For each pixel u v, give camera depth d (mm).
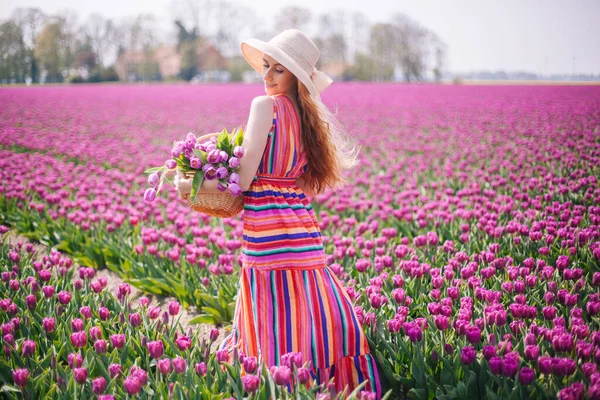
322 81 3324
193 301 4805
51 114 23188
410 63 93812
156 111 25141
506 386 2699
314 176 3352
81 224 6285
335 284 3166
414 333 3139
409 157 11742
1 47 76562
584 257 4562
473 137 14047
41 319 3709
